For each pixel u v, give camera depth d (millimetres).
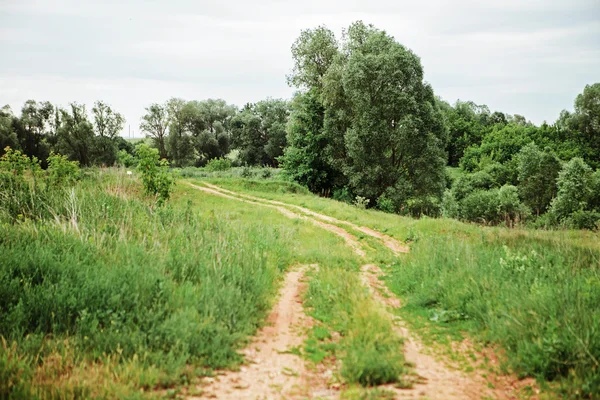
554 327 6242
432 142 37938
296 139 43469
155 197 19953
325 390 5270
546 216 50438
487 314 7578
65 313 6691
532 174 66875
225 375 5594
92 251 9531
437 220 19984
